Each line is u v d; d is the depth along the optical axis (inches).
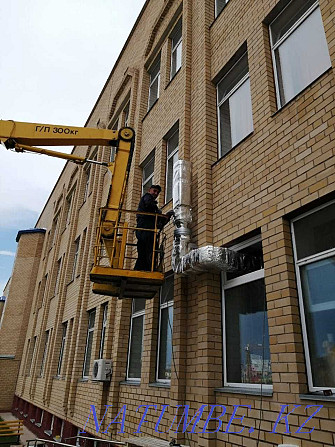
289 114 198.7
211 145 271.9
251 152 222.4
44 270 923.4
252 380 193.9
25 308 1057.5
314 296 167.3
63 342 590.9
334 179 163.3
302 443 147.9
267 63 232.1
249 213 212.5
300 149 186.1
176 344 242.5
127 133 291.1
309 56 211.2
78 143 291.7
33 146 287.9
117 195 275.6
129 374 324.5
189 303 248.1
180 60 380.2
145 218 253.6
